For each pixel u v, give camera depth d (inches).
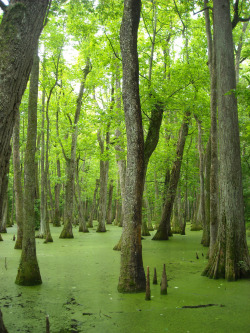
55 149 1057.5
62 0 368.2
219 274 355.9
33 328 218.4
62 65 773.3
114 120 624.4
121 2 509.7
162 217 780.0
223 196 369.1
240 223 361.4
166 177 896.3
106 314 243.1
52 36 690.8
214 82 447.2
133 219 305.6
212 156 447.8
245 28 722.8
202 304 265.3
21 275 331.9
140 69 564.4
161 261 471.5
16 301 276.8
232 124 371.6
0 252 561.9
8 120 146.9
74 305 264.7
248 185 621.9
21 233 612.7
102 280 348.5
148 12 597.0
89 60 853.8
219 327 217.5
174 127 801.6
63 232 828.0
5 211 975.6
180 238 809.5
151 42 588.7
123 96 320.2
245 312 245.8
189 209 1712.6
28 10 156.9
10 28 151.9
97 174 1686.8
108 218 1596.9
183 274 380.8
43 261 471.2
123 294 293.3
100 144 1018.1
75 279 354.0
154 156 828.6
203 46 661.3
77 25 660.1
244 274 349.1
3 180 152.6
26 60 154.9
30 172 343.9
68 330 214.7
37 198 994.1
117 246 591.5
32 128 354.6
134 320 230.8
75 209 1405.0
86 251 577.9
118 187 1457.9
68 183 858.1
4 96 144.7
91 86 855.7
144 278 306.7
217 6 387.2
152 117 479.2
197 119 695.1
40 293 299.6
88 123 923.4
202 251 575.2
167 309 253.0
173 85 578.6
